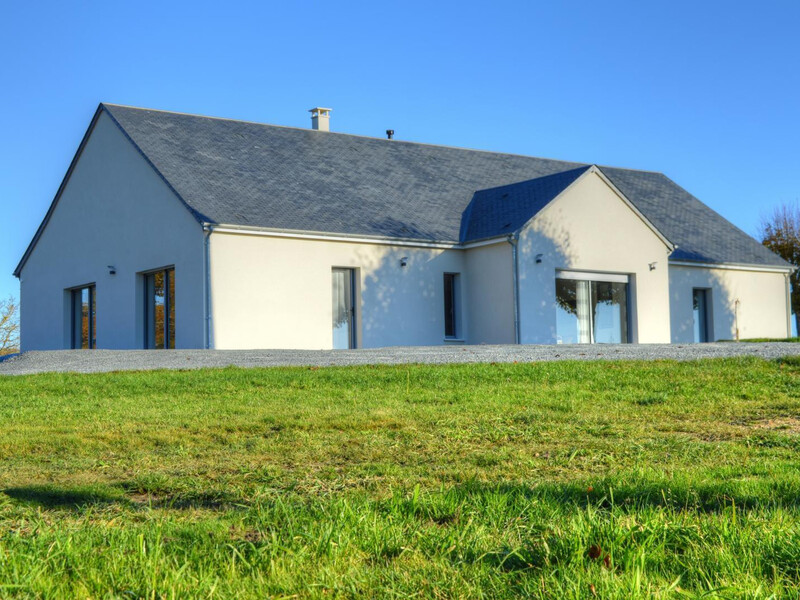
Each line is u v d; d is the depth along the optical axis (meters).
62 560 3.38
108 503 4.86
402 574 3.29
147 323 22.77
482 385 10.48
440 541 3.68
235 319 20.08
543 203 23.02
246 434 7.39
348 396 9.70
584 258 23.59
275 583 3.16
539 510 4.23
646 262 24.91
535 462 6.02
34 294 28.45
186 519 4.34
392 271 22.58
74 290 26.59
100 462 6.20
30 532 3.96
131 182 23.00
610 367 11.80
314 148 26.16
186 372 12.19
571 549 3.44
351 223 22.20
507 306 22.56
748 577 3.11
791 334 29.62
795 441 6.77
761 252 29.61
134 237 22.81
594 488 4.82
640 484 4.89
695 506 4.36
